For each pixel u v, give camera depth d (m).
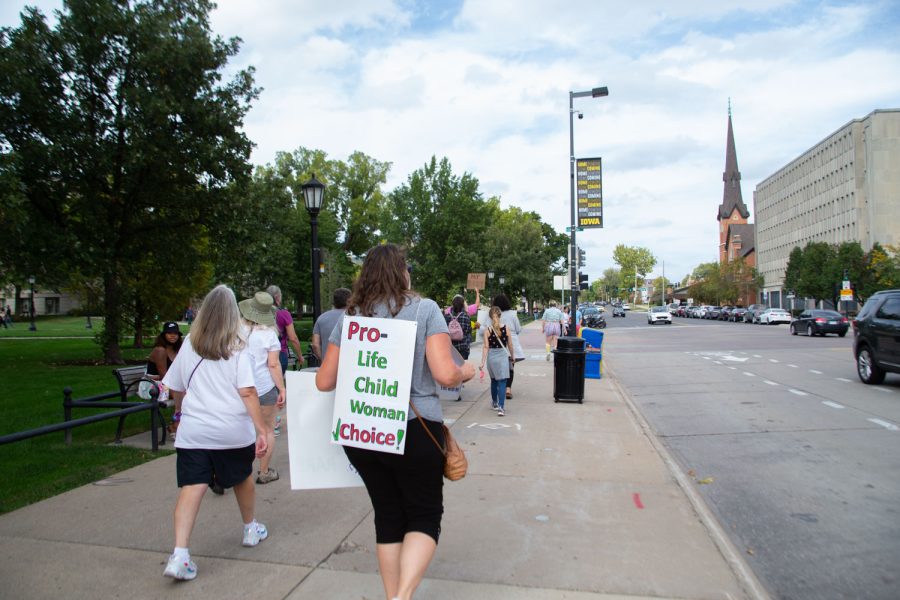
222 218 19.75
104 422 8.64
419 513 2.91
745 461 6.72
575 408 9.94
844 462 6.58
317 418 3.37
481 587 3.52
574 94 20.17
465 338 10.45
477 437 7.66
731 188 120.25
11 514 4.73
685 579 3.63
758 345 24.62
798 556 4.17
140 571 3.73
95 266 17.72
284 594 3.44
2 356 21.17
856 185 62.97
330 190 58.09
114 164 18.34
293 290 54.66
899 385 12.34
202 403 3.74
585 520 4.65
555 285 31.75
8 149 17.06
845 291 42.44
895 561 4.06
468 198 52.12
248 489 4.06
